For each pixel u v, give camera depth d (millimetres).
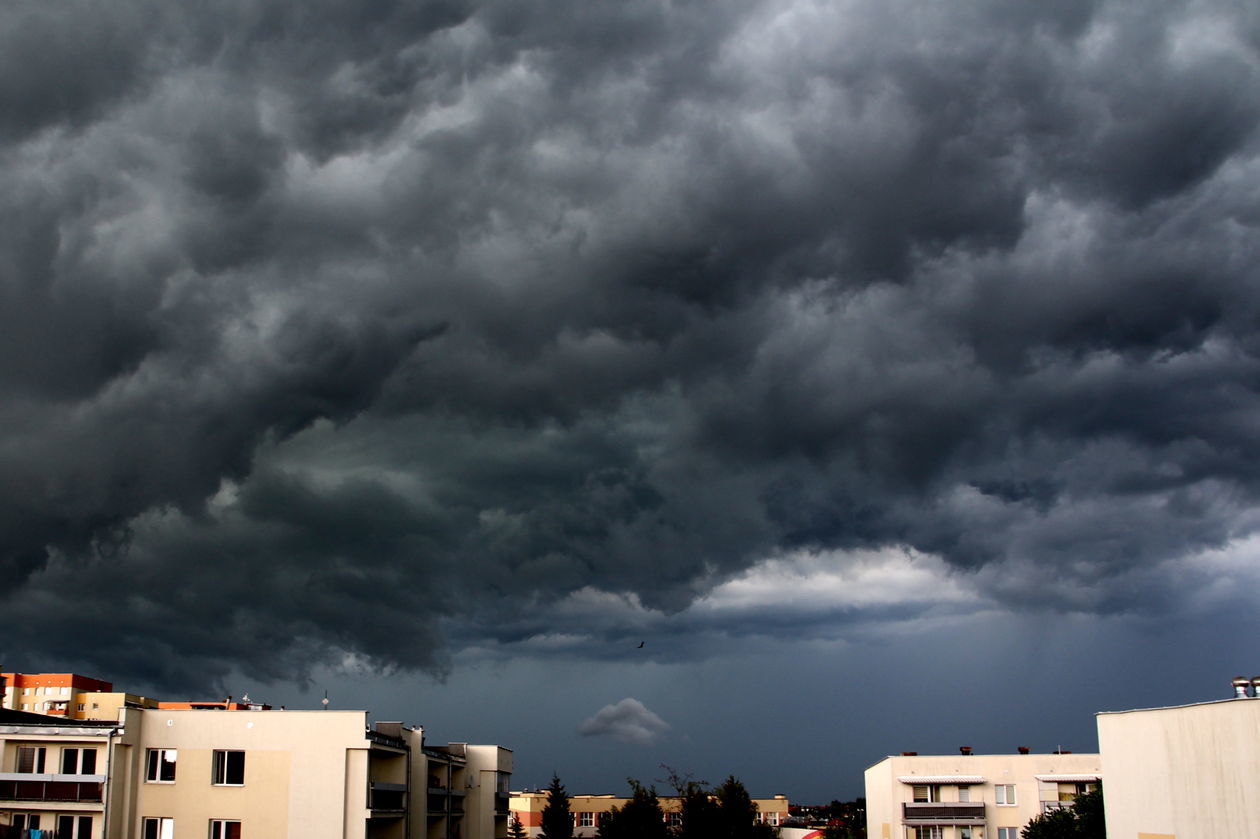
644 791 114750
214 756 64750
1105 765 51188
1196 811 43000
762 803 169375
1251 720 39375
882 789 98250
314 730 65125
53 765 62750
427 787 79062
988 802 91938
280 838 63656
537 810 163750
